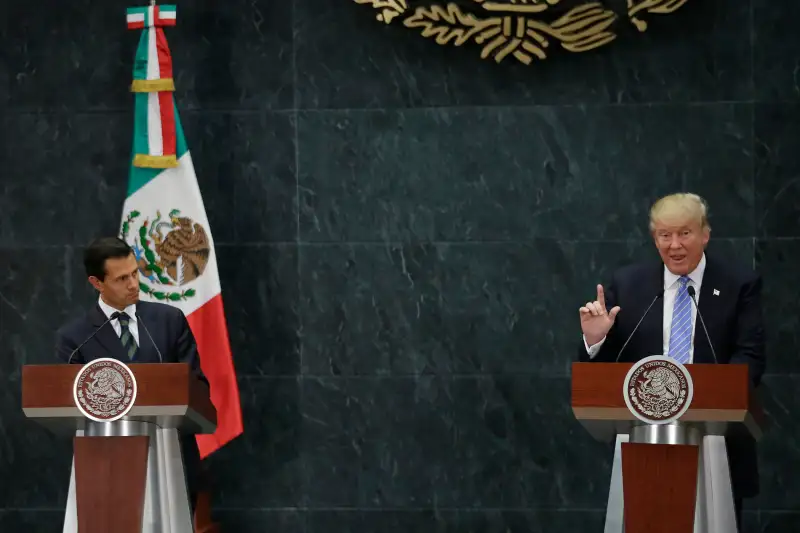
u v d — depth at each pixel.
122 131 25.06
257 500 24.61
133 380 16.48
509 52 24.42
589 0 24.28
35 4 25.14
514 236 24.59
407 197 24.75
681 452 15.84
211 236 23.78
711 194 24.34
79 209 25.00
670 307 17.88
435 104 24.78
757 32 24.41
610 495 17.64
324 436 24.62
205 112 24.98
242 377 24.78
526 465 24.36
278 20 24.98
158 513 17.11
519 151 24.66
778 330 24.11
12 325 24.97
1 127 25.03
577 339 24.39
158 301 23.61
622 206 24.47
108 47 25.08
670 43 24.50
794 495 23.91
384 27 24.89
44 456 24.86
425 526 24.41
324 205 24.84
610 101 24.56
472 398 24.50
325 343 24.75
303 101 24.94
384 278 24.70
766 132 24.31
